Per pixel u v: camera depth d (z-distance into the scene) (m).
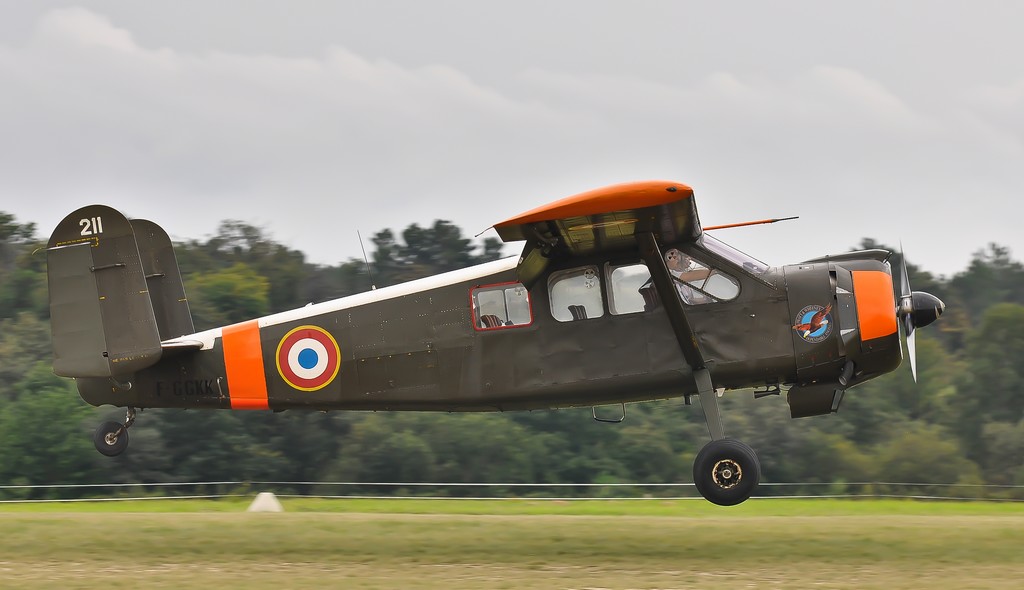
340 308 43.38
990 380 162.12
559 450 145.12
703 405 40.06
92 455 131.75
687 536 41.28
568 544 39.56
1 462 129.25
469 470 140.75
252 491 134.88
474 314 41.81
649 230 37.91
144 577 33.50
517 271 40.75
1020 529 42.50
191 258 195.50
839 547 38.31
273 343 43.88
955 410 161.88
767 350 40.25
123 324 41.88
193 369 44.50
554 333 41.06
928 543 38.91
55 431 131.00
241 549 38.62
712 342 40.38
